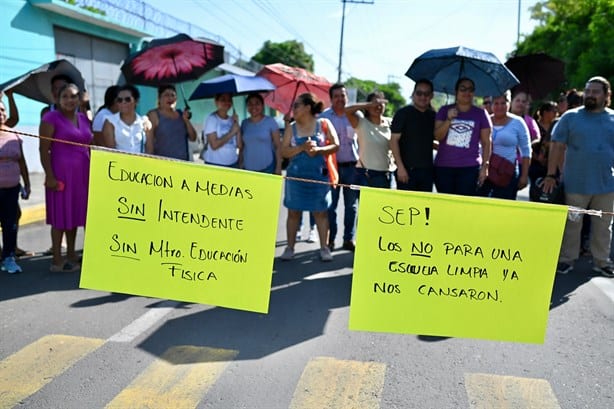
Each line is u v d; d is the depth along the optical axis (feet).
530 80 23.99
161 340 11.62
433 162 17.30
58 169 15.67
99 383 9.71
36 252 19.39
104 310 13.37
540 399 9.45
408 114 16.92
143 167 7.34
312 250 19.95
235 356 10.89
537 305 7.18
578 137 16.43
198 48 21.11
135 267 7.48
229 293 7.51
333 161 18.31
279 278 16.33
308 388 9.64
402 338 11.95
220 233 7.41
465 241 7.08
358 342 11.69
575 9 86.38
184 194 7.37
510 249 7.09
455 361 10.87
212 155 18.99
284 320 12.92
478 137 16.51
